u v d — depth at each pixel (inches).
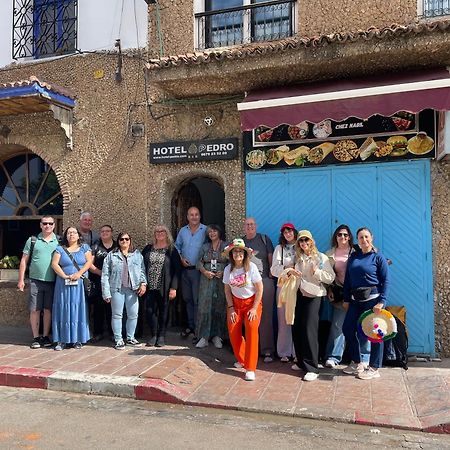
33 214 363.6
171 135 313.1
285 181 289.1
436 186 264.7
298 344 238.1
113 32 327.6
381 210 272.7
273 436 174.9
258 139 293.1
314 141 283.1
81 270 277.3
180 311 324.8
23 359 256.7
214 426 183.9
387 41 238.2
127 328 281.4
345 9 283.9
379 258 229.5
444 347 263.9
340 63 251.8
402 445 169.0
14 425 183.9
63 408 203.0
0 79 350.6
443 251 263.7
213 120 304.2
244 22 306.8
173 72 273.1
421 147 265.3
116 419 190.5
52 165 338.3
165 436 173.9
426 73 250.8
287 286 233.6
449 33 230.2
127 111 322.3
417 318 267.3
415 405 197.8
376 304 227.5
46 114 339.9
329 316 271.4
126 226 321.4
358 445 168.4
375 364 230.2
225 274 240.5
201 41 312.7
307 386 219.9
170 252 281.0
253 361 229.3
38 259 282.2
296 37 292.7
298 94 254.8
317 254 234.2
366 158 274.5
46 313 287.3
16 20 350.3
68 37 340.5
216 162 303.4
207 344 275.7
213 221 387.9
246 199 296.0
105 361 249.9
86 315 279.9
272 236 291.4
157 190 315.6
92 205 329.1
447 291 263.1
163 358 252.2
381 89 231.6
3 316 341.1
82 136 331.6
